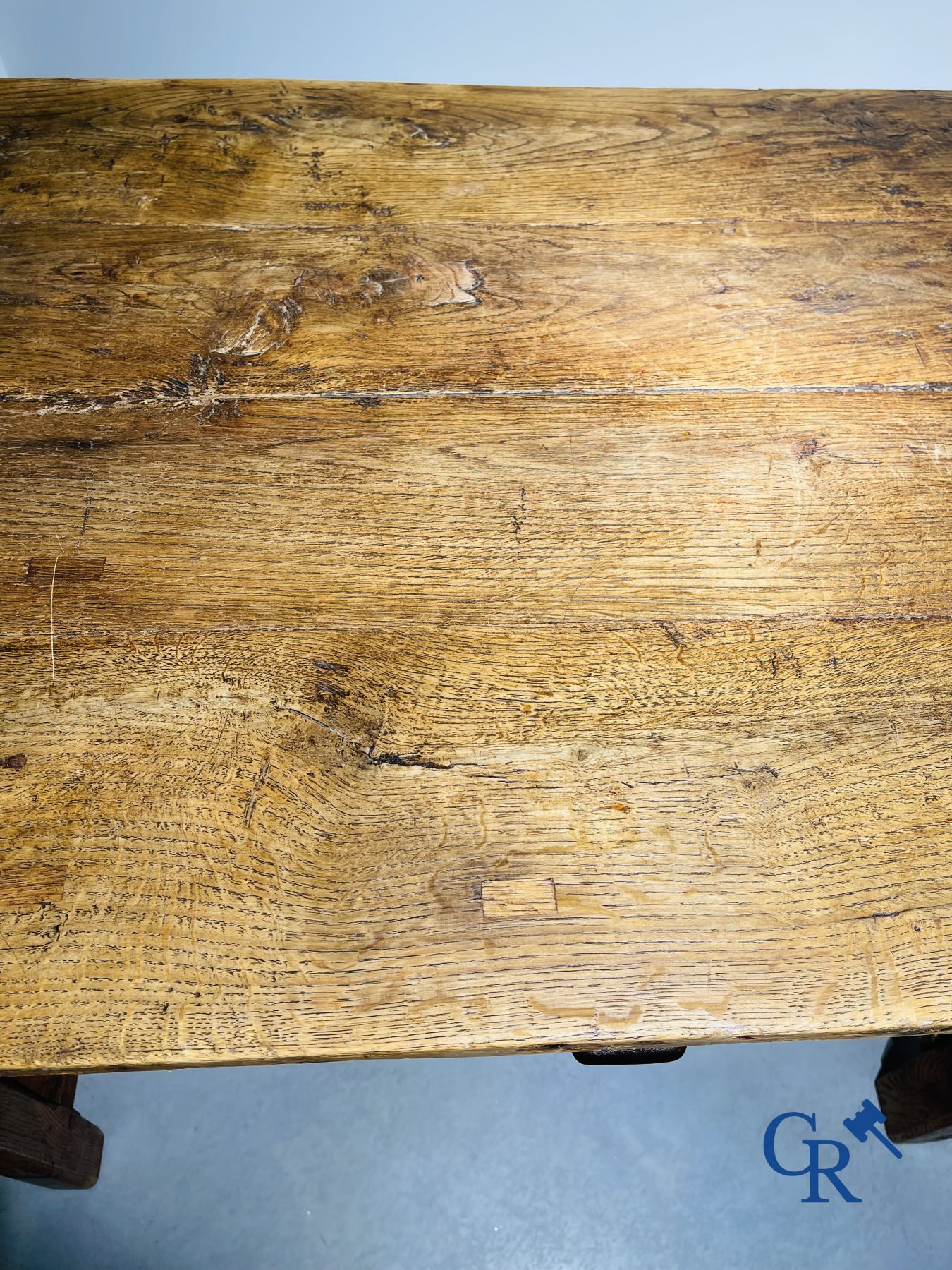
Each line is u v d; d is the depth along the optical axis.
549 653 0.82
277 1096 1.57
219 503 0.87
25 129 1.09
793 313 0.99
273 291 0.99
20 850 0.73
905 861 0.75
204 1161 1.53
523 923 0.72
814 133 1.12
